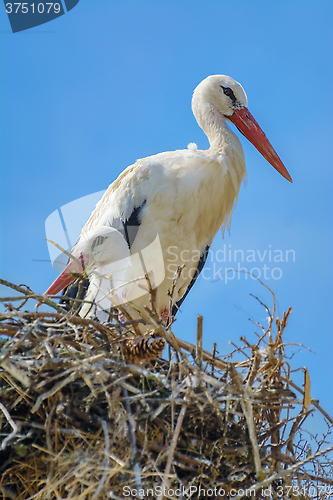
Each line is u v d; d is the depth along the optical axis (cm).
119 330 701
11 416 643
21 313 648
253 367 669
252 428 623
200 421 661
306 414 680
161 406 616
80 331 691
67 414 626
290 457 671
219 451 659
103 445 611
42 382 613
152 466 620
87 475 602
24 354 657
